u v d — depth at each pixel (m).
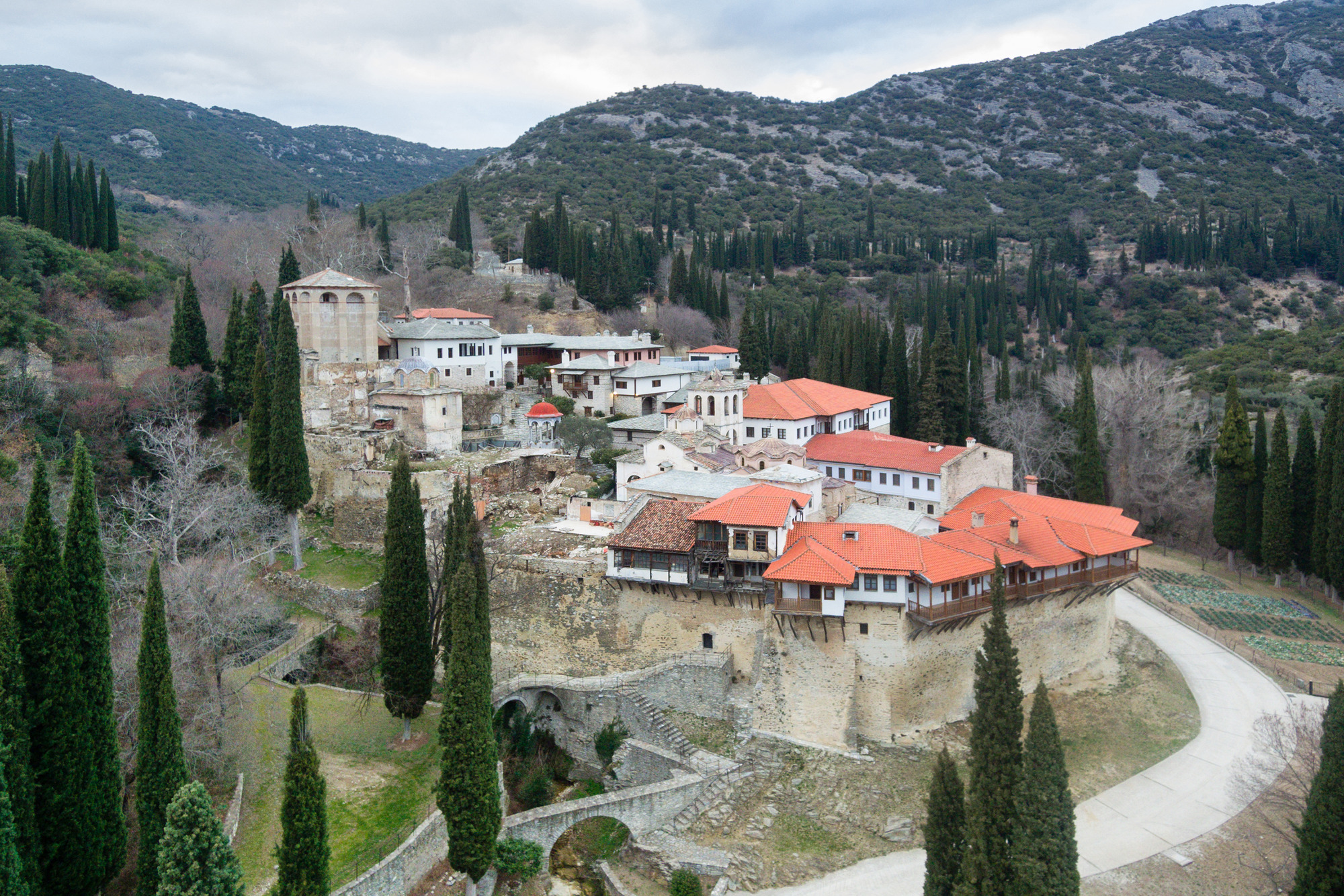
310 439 88.62
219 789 48.62
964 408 114.06
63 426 79.81
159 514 71.56
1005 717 39.81
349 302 103.12
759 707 59.91
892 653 57.12
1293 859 48.44
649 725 61.16
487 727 44.62
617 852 54.34
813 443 94.81
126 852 40.72
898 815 52.50
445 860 47.88
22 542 35.50
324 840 36.03
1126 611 82.69
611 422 100.12
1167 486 105.06
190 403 88.19
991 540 64.88
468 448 95.12
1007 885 38.53
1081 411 102.75
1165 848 49.94
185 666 50.62
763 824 52.75
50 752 34.81
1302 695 65.38
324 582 73.19
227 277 130.12
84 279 104.94
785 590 58.41
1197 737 60.38
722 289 159.38
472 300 151.88
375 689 64.62
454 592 46.50
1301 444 89.12
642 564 63.97
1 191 112.75
